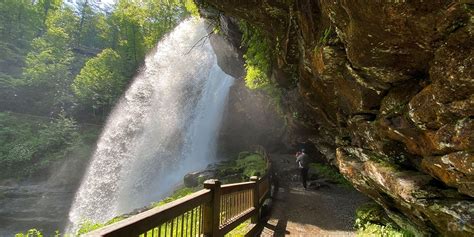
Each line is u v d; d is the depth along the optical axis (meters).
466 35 2.40
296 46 6.49
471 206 3.01
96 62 38.19
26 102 36.25
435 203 3.38
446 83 2.72
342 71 4.48
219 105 26.91
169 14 41.69
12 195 24.28
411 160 4.05
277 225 7.57
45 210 23.53
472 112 2.63
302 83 6.85
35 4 50.28
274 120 21.97
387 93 3.96
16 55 41.38
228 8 7.38
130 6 41.16
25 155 29.00
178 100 30.69
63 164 29.31
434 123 3.08
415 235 4.70
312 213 8.77
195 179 16.36
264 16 6.71
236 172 16.14
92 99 37.59
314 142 13.16
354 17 3.12
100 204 24.27
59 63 39.16
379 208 6.85
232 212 5.29
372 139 4.62
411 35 2.83
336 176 13.66
